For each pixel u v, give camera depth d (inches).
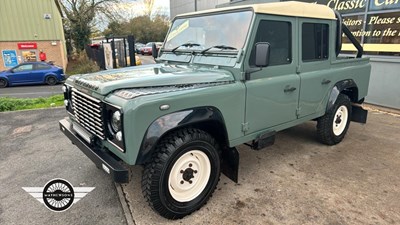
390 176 143.6
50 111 289.6
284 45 136.9
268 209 117.4
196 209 116.3
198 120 107.0
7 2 698.8
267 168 153.5
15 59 731.4
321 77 159.2
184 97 103.1
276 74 135.7
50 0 729.6
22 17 716.7
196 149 110.9
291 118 148.8
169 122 99.1
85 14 1071.6
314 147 181.9
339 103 177.2
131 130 92.7
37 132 223.3
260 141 133.3
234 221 110.3
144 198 114.9
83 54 916.0
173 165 106.0
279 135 204.1
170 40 161.8
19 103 323.3
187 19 153.5
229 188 133.6
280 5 130.1
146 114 94.4
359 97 195.9
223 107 115.6
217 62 128.5
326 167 154.0
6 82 551.5
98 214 116.5
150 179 103.3
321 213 114.4
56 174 151.0
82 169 156.4
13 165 163.3
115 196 129.6
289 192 129.7
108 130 103.7
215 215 114.3
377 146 182.7
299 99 149.9
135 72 127.5
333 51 166.9
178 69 132.3
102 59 646.5
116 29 1210.6
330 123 174.9
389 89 271.6
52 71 577.9
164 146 104.0
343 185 135.3
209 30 137.9
